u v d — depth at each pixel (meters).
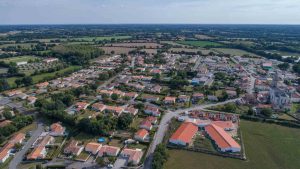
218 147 147.75
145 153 140.88
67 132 166.88
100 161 132.12
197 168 129.12
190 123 172.00
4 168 129.12
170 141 153.62
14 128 165.12
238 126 177.62
